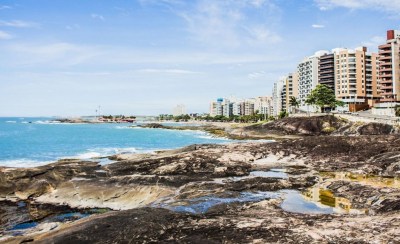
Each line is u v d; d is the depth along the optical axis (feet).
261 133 459.32
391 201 90.43
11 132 558.15
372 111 484.74
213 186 119.24
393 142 192.65
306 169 158.81
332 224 69.56
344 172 152.56
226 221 73.31
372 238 59.77
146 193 116.88
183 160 163.02
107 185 125.08
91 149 314.55
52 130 652.48
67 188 125.29
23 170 134.21
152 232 66.59
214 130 574.97
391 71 521.65
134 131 641.40
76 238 64.03
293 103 638.53
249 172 152.46
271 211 86.43
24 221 102.73
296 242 59.62
